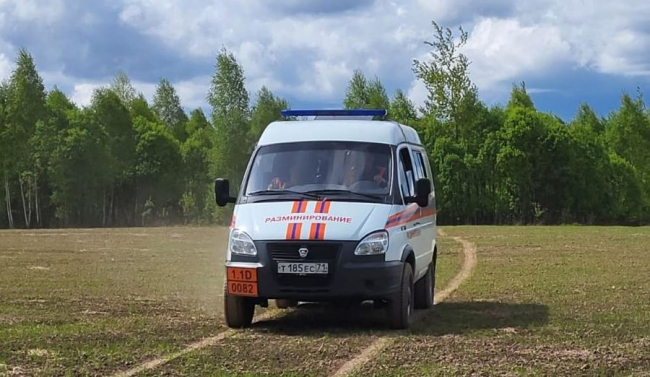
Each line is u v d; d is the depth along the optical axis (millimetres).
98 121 71438
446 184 65000
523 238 34031
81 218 69438
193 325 11820
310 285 10836
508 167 64312
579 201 65250
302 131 12633
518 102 72188
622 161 68438
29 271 20438
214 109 71875
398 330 11320
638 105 74250
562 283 17328
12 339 10438
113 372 8562
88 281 18078
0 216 70625
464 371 8547
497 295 15492
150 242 33000
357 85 78375
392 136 12578
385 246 10984
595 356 9359
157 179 73938
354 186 11711
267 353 9609
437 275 19391
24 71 67688
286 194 11695
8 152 67500
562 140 64250
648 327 11453
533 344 10141
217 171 71688
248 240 11109
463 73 65812
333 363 9047
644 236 35344
